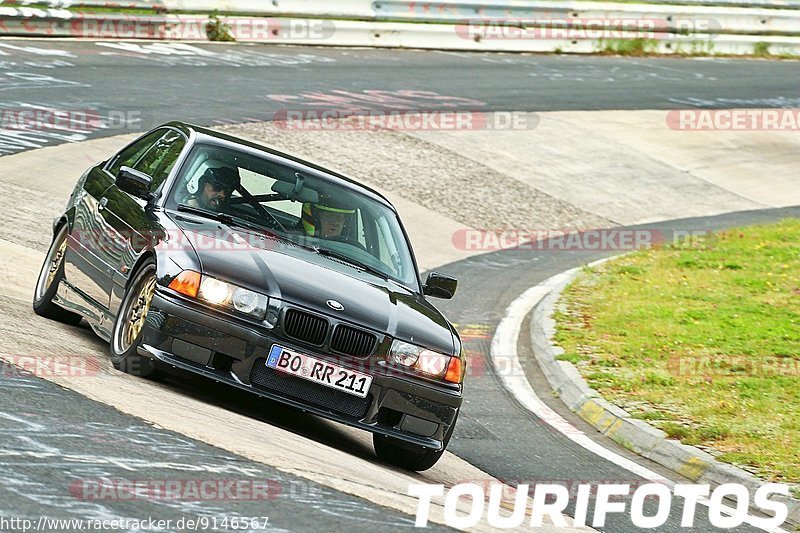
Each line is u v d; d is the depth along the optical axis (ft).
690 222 175.11
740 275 135.03
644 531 57.88
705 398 87.56
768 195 197.06
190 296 58.70
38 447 45.47
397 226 73.56
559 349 101.35
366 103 191.21
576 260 147.84
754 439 77.77
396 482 56.29
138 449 48.14
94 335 76.02
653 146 207.51
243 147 72.18
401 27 239.09
